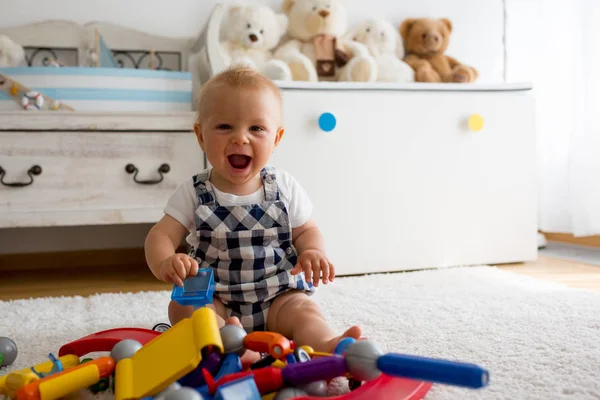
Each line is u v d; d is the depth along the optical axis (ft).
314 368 2.05
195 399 1.76
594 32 6.47
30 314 4.05
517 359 2.83
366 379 2.05
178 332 2.22
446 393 2.38
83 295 5.07
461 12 7.93
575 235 6.77
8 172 5.29
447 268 5.94
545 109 7.41
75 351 2.72
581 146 6.62
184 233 3.30
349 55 7.14
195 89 6.97
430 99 5.94
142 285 5.52
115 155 5.51
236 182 3.13
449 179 6.03
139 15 6.92
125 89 5.75
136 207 5.57
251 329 3.04
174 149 5.65
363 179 5.76
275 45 7.04
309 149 5.59
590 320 3.60
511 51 7.95
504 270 5.77
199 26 7.09
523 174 6.28
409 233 5.92
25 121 5.30
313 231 3.35
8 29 6.46
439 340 3.19
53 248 6.72
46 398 2.08
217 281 3.11
